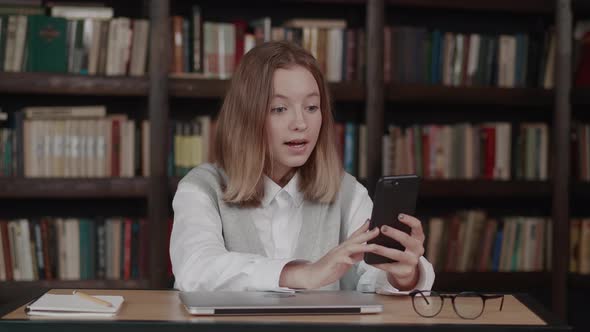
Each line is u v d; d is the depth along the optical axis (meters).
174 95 2.86
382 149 3.04
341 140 3.01
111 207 3.10
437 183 3.06
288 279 1.25
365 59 3.02
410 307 1.21
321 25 3.02
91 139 2.83
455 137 3.10
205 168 1.60
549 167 3.18
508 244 3.16
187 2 3.10
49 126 2.80
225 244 1.53
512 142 3.15
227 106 1.54
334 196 1.60
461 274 3.08
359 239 1.22
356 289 1.57
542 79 3.17
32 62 2.78
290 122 1.44
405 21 3.29
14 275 2.79
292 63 1.46
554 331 1.07
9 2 2.79
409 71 3.06
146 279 2.86
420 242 1.26
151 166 2.84
